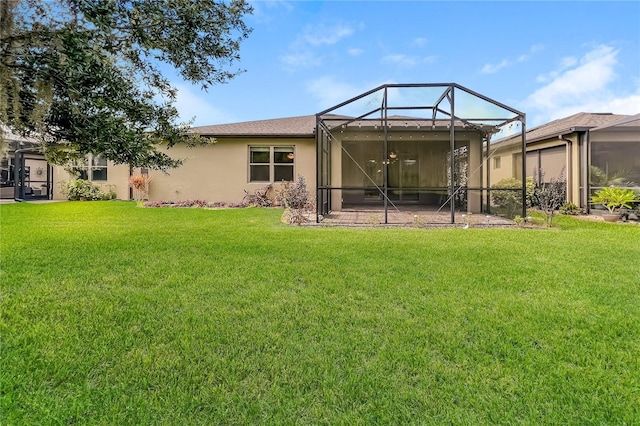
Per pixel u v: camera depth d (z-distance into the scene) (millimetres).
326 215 10453
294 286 3492
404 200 14508
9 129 3236
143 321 2674
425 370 2043
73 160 3869
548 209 8094
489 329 2547
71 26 2889
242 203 12969
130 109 3461
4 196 15516
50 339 2369
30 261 4316
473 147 11086
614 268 4129
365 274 3881
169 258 4566
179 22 3678
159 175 13281
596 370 2033
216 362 2125
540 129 14156
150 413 1703
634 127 10312
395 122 10891
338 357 2189
